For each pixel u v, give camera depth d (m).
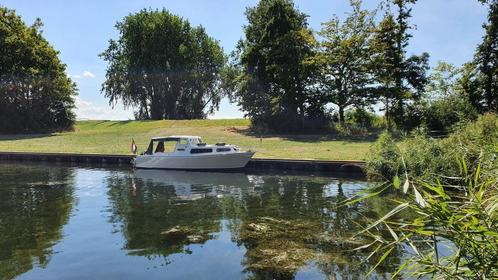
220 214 11.97
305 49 39.47
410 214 10.92
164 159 23.45
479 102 35.91
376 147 17.97
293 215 11.61
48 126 51.16
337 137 34.69
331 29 38.47
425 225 3.50
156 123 50.41
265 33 40.94
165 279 7.03
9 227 10.67
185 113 68.69
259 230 9.98
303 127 39.72
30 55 49.44
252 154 22.28
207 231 10.04
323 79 40.12
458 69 38.69
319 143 30.59
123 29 66.06
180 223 10.92
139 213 12.25
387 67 37.28
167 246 8.88
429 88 39.88
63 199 14.64
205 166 22.78
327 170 20.53
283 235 9.49
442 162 13.90
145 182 18.91
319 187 16.53
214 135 38.38
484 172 4.41
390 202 12.85
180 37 66.31
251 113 42.22
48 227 10.64
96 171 23.20
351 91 38.44
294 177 19.62
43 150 31.27
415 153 15.40
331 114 41.22
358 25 38.19
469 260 3.42
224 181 19.02
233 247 8.66
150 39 63.84
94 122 58.28
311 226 10.27
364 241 8.76
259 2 44.47
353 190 15.56
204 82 69.38
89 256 8.28
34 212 12.47
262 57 41.88
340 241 8.84
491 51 35.22
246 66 42.69
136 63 63.69
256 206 13.06
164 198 14.78
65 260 8.05
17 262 7.98
